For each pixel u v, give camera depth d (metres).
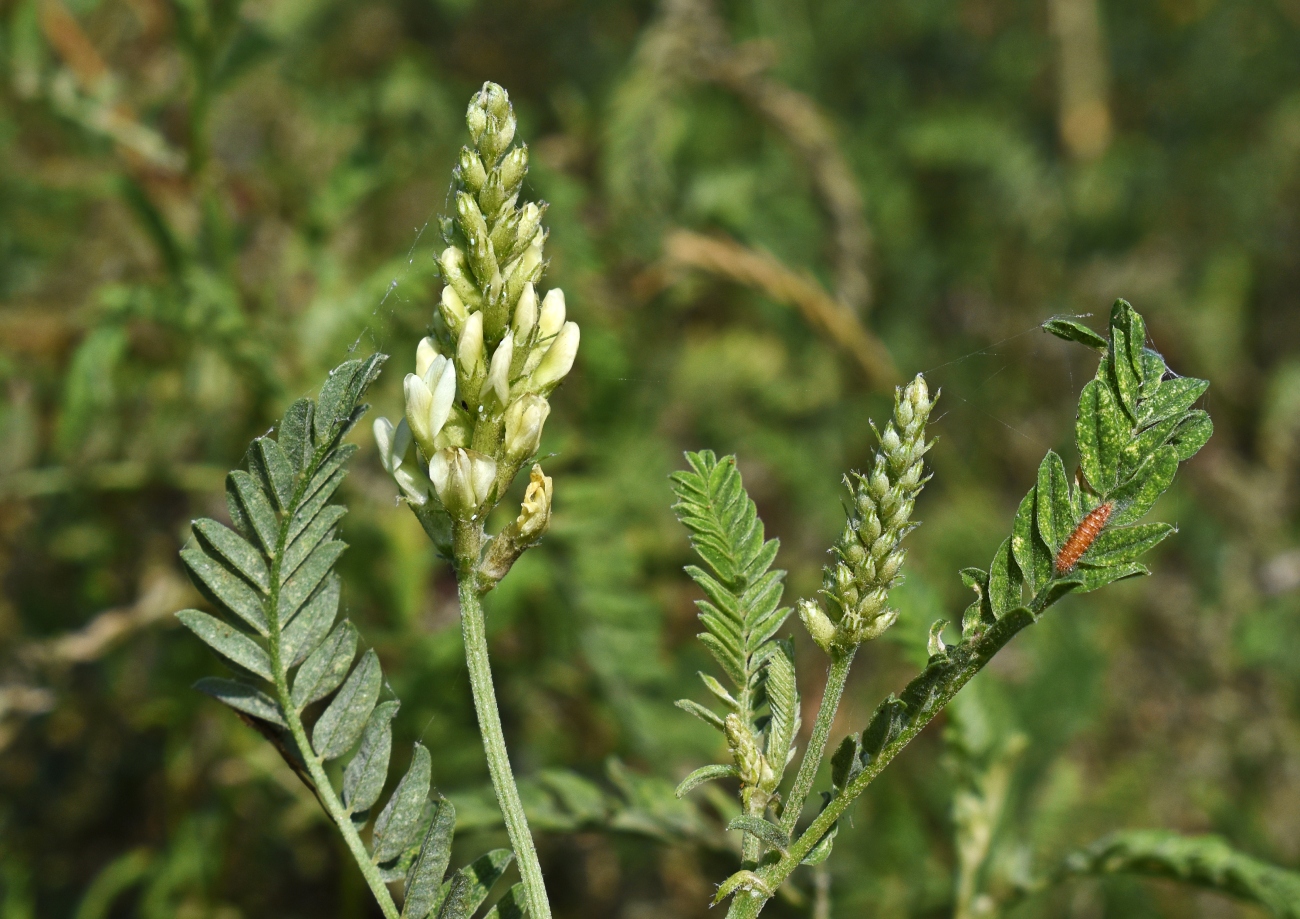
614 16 7.87
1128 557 1.69
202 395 5.20
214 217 4.80
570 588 4.93
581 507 4.96
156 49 6.22
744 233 6.37
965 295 7.79
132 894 5.40
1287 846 5.96
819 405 6.43
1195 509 7.14
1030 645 5.39
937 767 5.18
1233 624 6.62
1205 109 8.67
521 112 6.33
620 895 5.39
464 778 4.89
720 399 6.16
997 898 3.55
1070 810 5.14
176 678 5.02
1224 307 7.96
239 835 5.12
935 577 6.36
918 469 1.71
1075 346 7.67
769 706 1.91
